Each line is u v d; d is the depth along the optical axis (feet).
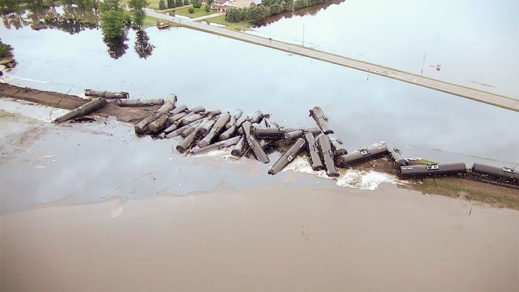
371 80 285.64
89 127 223.92
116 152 200.64
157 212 159.63
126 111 240.73
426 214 158.92
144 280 130.00
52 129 221.25
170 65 317.63
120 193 170.60
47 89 271.08
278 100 257.55
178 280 129.90
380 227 152.05
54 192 171.32
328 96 262.88
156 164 190.60
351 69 305.12
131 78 292.61
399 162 181.27
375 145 196.44
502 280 129.90
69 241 145.79
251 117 222.28
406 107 247.70
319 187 174.19
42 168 187.11
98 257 138.92
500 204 164.04
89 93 257.55
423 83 277.03
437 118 234.38
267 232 149.18
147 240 145.79
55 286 128.36
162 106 237.66
